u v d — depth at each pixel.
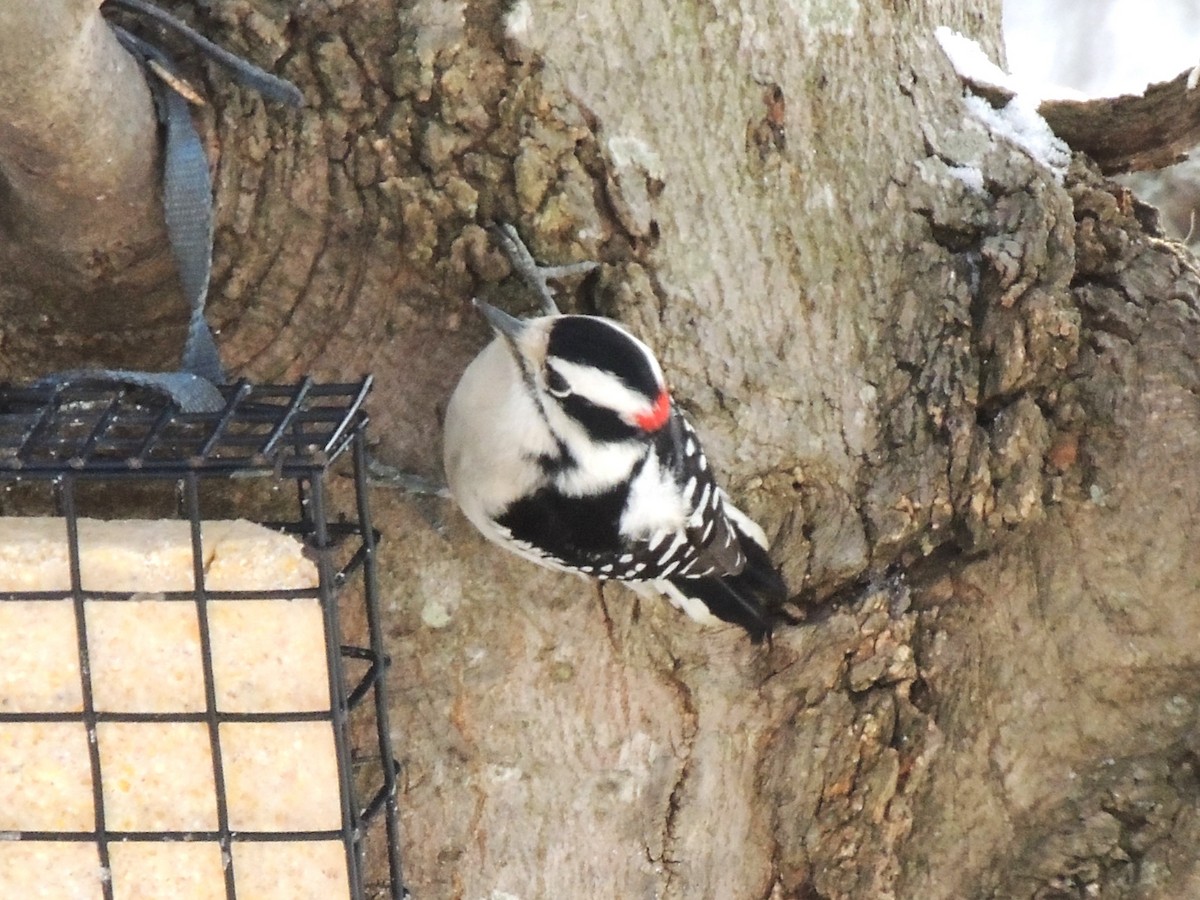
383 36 4.57
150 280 4.59
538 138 4.63
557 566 4.73
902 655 5.34
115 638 3.88
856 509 5.25
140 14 4.45
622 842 5.02
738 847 5.30
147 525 3.96
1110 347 5.39
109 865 3.99
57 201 4.21
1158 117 5.88
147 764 3.94
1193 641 5.37
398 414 4.79
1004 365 5.26
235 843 3.96
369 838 4.71
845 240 5.23
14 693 3.93
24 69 3.64
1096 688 5.45
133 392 4.53
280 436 3.94
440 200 4.62
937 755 5.39
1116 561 5.38
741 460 5.05
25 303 4.66
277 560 3.80
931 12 5.72
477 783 4.80
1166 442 5.34
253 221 4.60
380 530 4.74
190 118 4.45
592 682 4.96
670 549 4.70
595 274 4.83
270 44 4.54
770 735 5.32
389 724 4.63
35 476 3.78
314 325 4.73
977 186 5.46
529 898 4.84
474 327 4.79
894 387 5.30
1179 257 5.55
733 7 4.95
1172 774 5.43
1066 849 5.41
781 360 5.09
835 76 5.21
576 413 4.48
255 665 3.87
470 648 4.80
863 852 5.38
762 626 5.01
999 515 5.29
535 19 4.59
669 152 4.84
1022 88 5.91
